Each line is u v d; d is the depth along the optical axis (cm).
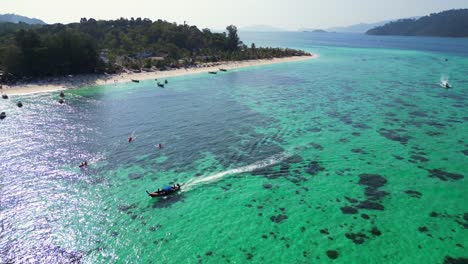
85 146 5438
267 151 5241
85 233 3331
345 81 11031
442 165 4694
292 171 4588
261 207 3766
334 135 5884
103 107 7731
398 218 3509
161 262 2959
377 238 3209
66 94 8906
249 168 4684
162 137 5859
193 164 4825
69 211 3688
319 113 7231
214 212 3684
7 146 5366
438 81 10831
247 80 11356
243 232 3347
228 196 4003
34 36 10119
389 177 4378
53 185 4212
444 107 7612
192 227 3434
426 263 2889
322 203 3816
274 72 13175
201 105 7956
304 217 3566
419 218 3506
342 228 3369
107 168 4694
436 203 3769
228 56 16050
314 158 4962
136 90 9588
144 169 4675
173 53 15612
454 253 3003
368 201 3834
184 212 3694
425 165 4697
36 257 3000
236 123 6594
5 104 7750
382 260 2928
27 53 9738
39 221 3500
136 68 12356
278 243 3180
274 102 8250
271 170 4622
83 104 7975
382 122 6575
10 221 3481
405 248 3072
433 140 5612
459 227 3353
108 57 13188
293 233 3312
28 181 4288
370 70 13588
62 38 10594
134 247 3142
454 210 3644
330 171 4569
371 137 5769
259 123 6588
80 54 10812
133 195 4022
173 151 5275
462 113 7125
